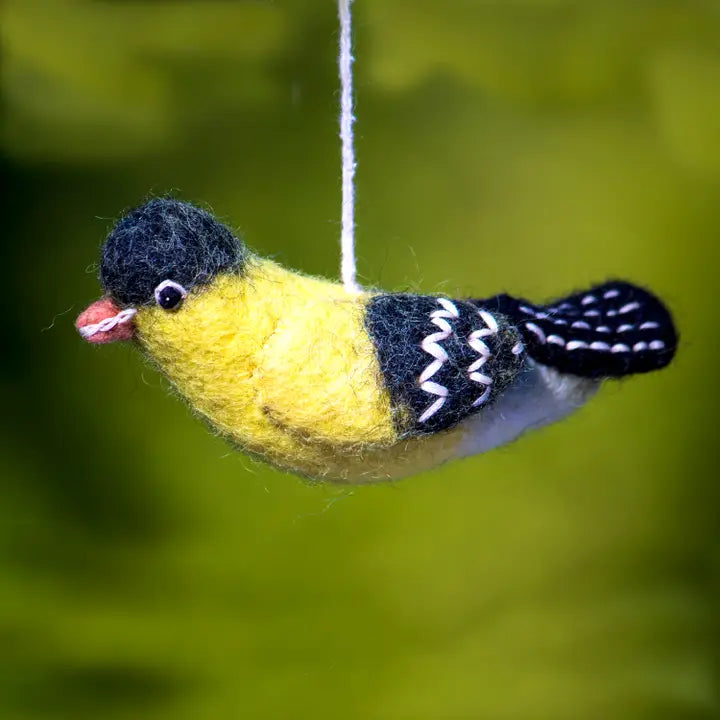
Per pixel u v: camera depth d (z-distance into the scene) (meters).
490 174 4.04
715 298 4.20
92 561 4.08
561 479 4.33
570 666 4.10
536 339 2.32
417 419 2.30
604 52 3.84
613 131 4.06
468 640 4.12
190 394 2.30
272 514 4.18
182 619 4.01
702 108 3.94
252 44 3.60
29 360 4.07
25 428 4.12
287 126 3.83
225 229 2.30
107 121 3.71
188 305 2.29
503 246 4.05
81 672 3.83
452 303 2.31
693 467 4.36
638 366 2.33
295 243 3.88
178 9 3.53
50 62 3.56
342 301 2.31
